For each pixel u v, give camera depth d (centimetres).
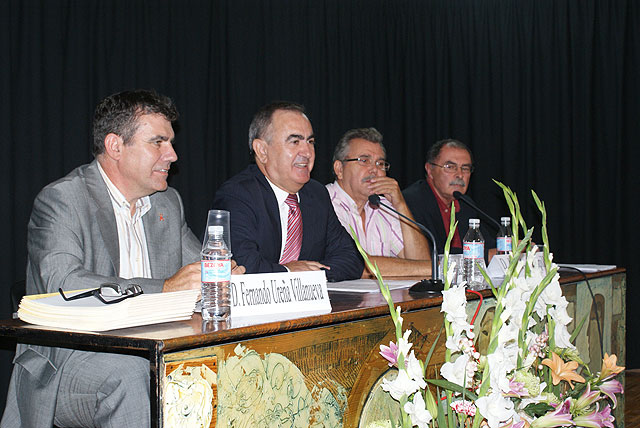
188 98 378
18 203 314
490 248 362
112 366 152
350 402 152
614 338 275
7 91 309
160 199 227
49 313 132
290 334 137
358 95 482
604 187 494
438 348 180
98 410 148
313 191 280
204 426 119
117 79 347
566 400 145
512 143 517
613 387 157
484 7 520
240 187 258
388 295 128
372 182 327
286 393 135
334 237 279
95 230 195
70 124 331
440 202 375
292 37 434
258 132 268
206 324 131
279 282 151
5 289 306
